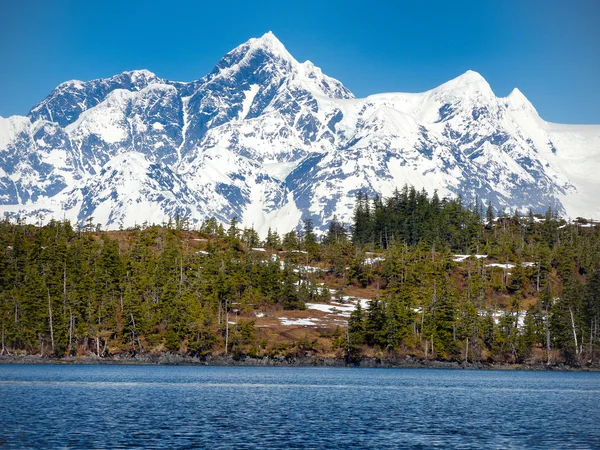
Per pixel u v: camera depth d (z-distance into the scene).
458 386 148.88
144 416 97.44
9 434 82.12
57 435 82.00
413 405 115.62
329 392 131.12
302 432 87.19
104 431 85.12
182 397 119.06
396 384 149.75
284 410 106.19
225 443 79.19
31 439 79.50
